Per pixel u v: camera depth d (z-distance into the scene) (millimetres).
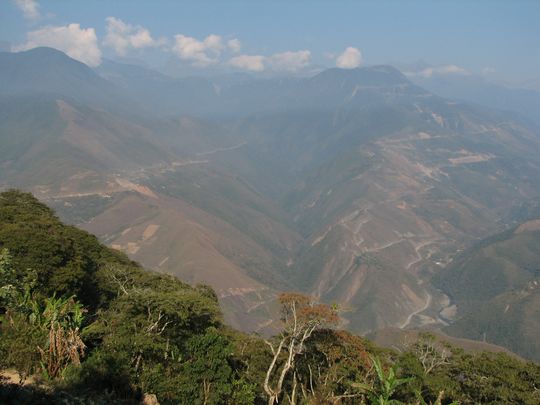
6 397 11555
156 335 19094
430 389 29359
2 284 18625
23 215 37812
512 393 29156
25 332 15117
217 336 19766
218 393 17875
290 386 25469
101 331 18234
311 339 28141
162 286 35812
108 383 14688
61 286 25500
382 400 17984
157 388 15969
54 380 13461
